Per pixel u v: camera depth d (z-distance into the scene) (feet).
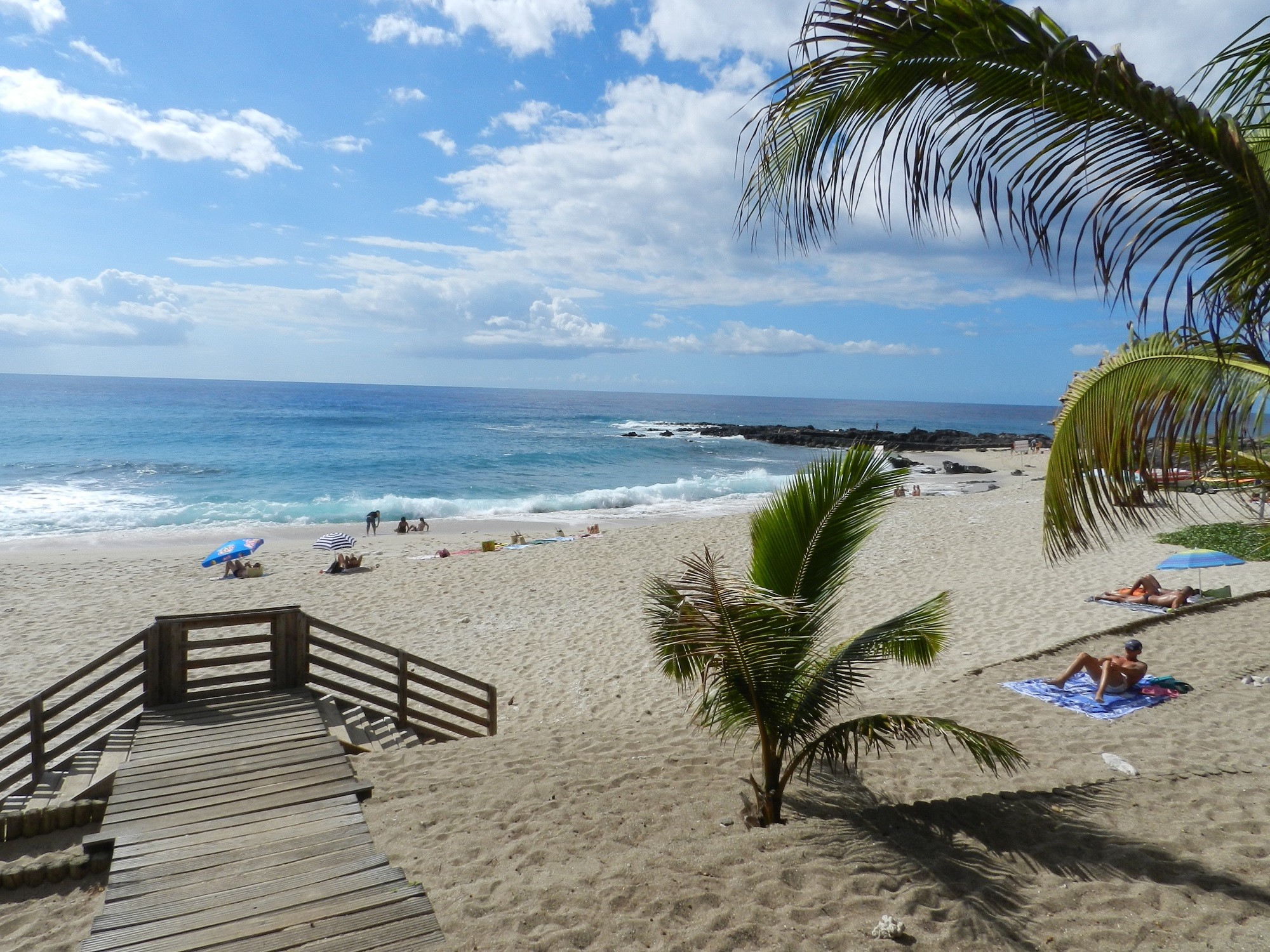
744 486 126.82
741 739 22.76
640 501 112.37
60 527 83.20
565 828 16.78
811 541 15.79
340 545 64.08
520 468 150.10
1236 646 29.66
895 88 9.30
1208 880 13.76
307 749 20.49
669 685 31.99
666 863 15.03
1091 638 31.60
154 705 22.94
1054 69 8.21
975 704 25.17
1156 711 23.76
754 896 13.80
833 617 40.11
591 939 12.76
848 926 12.90
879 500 15.85
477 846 16.05
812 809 17.63
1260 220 8.16
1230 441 10.71
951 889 13.85
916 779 19.48
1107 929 12.57
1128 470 12.01
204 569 60.44
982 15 8.16
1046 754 21.06
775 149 9.93
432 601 49.39
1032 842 15.44
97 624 44.50
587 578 54.39
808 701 15.96
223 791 18.20
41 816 17.46
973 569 50.03
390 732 23.76
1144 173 8.58
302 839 16.12
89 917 14.30
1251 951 11.76
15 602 49.62
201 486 116.47
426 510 99.55
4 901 14.90
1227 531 52.13
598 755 21.61
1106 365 12.50
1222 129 7.86
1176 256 8.68
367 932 12.96
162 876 14.66
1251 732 21.65
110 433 192.34
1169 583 43.09
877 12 8.59
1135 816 16.44
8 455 143.95
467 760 21.12
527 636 40.98
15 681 35.19
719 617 14.44
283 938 12.79
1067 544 13.21
